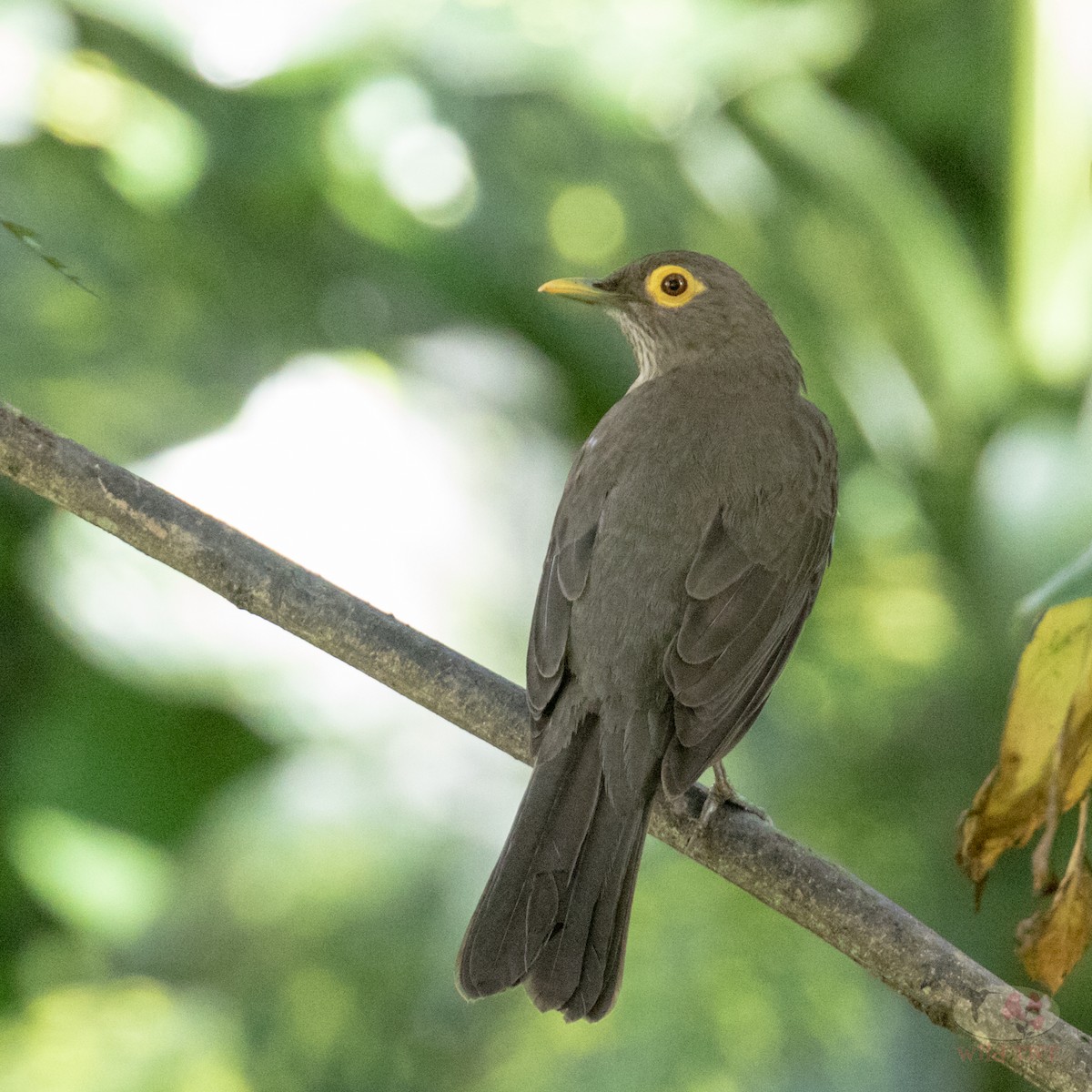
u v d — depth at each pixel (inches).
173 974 440.1
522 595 412.5
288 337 440.5
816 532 325.7
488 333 454.6
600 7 447.8
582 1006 263.4
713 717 289.9
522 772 422.9
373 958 416.8
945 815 460.4
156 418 422.9
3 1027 443.5
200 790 426.6
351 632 265.7
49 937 451.5
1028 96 463.2
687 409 332.8
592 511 316.2
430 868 414.3
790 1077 432.5
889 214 479.5
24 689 430.0
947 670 470.0
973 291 482.3
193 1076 434.0
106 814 421.7
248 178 437.1
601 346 458.6
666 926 439.2
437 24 437.1
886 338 490.3
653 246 466.9
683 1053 429.7
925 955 237.9
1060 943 231.0
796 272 486.3
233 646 421.7
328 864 416.8
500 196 448.5
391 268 451.5
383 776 420.5
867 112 515.5
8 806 419.2
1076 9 455.5
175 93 437.4
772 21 467.8
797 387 358.3
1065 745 231.9
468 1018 431.2
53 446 257.0
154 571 424.5
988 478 457.7
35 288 424.5
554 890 272.5
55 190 434.3
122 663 415.5
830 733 464.8
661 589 304.2
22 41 426.0
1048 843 229.9
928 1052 436.1
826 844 453.4
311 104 436.5
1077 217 465.4
